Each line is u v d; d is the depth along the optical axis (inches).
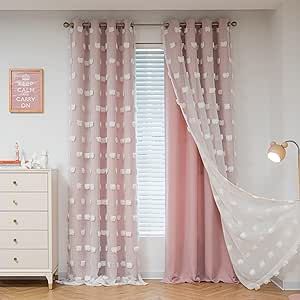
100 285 116.4
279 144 108.2
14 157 123.1
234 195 116.6
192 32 120.7
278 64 117.0
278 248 113.1
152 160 124.9
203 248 120.9
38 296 106.4
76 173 119.9
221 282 118.9
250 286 113.3
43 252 113.8
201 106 119.5
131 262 119.4
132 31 122.2
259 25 124.3
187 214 120.1
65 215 122.6
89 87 121.6
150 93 124.9
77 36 121.0
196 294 107.7
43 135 123.6
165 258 120.7
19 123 123.4
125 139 120.5
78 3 111.2
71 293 108.7
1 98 123.3
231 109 121.4
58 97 123.6
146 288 113.2
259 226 114.9
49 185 114.3
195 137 118.4
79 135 120.1
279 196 117.7
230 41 122.8
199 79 120.2
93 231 119.2
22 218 114.0
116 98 121.3
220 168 119.0
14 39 123.7
